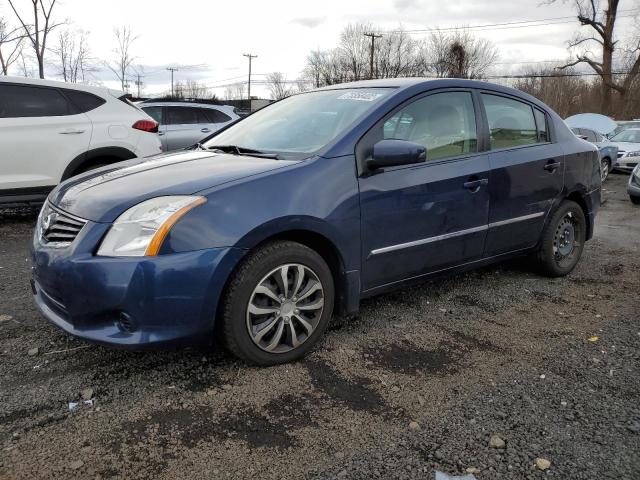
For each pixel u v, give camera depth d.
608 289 4.62
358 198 3.22
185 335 2.72
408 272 3.61
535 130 4.53
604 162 14.31
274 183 2.95
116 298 2.61
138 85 32.31
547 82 51.31
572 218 4.89
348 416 2.61
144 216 2.68
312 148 3.34
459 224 3.81
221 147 3.81
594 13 38.59
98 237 2.69
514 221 4.23
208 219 2.72
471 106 4.03
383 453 2.34
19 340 3.33
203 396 2.75
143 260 2.60
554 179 4.53
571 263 4.93
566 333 3.67
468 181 3.82
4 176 6.13
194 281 2.66
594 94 45.31
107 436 2.41
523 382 2.97
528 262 4.88
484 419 2.61
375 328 3.66
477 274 4.92
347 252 3.21
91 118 6.65
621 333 3.67
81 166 6.64
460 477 2.20
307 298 3.14
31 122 6.25
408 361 3.20
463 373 3.06
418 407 2.71
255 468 2.23
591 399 2.80
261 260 2.88
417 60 48.47
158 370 3.00
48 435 2.41
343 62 49.72
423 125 3.69
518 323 3.83
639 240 6.64
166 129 10.20
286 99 4.41
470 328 3.71
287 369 3.05
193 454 2.31
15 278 4.56
